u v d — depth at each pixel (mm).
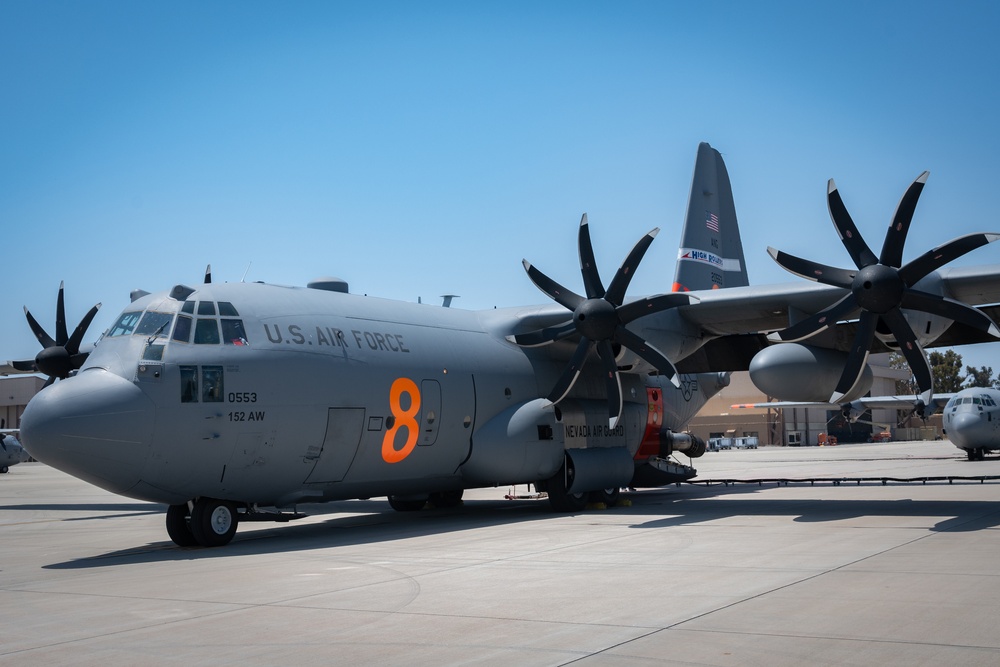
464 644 5973
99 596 8398
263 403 12602
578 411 17312
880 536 11070
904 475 27562
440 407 15156
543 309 17062
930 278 13867
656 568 9008
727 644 5754
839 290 14594
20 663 5805
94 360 12289
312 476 13523
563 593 7727
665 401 20094
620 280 15406
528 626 6457
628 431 18656
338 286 16000
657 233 15133
